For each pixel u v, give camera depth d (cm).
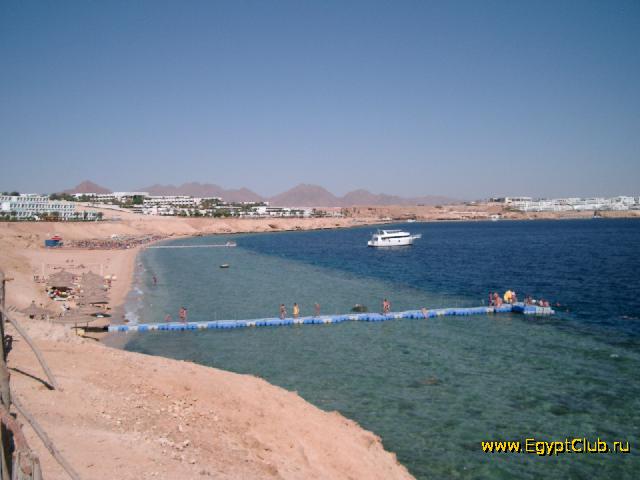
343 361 3181
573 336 3778
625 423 2203
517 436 2081
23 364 1630
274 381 2789
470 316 4600
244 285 6800
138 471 1057
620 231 19575
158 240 17662
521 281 6894
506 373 2894
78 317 3753
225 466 1245
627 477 1766
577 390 2603
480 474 1780
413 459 1881
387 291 6238
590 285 6341
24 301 3988
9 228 12594
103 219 19300
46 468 983
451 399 2492
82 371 1684
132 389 1638
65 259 9025
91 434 1200
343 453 1641
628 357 3191
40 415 1241
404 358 3228
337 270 8675
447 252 12069
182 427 1438
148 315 4656
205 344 3659
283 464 1402
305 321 4334
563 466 1842
